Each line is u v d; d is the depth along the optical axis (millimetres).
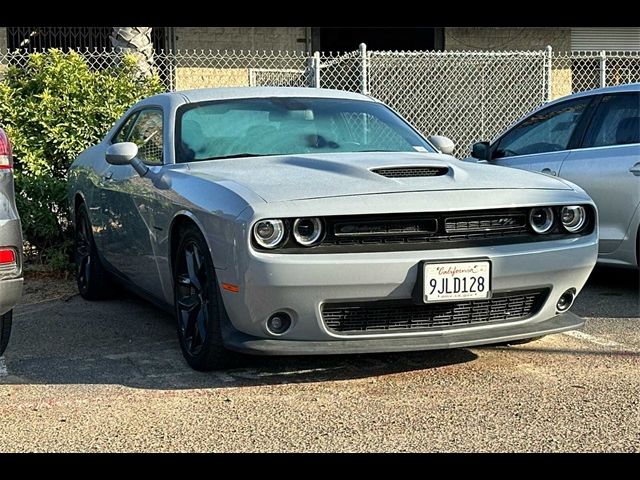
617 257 7020
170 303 5691
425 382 4836
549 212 4961
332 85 14336
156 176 5625
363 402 4527
